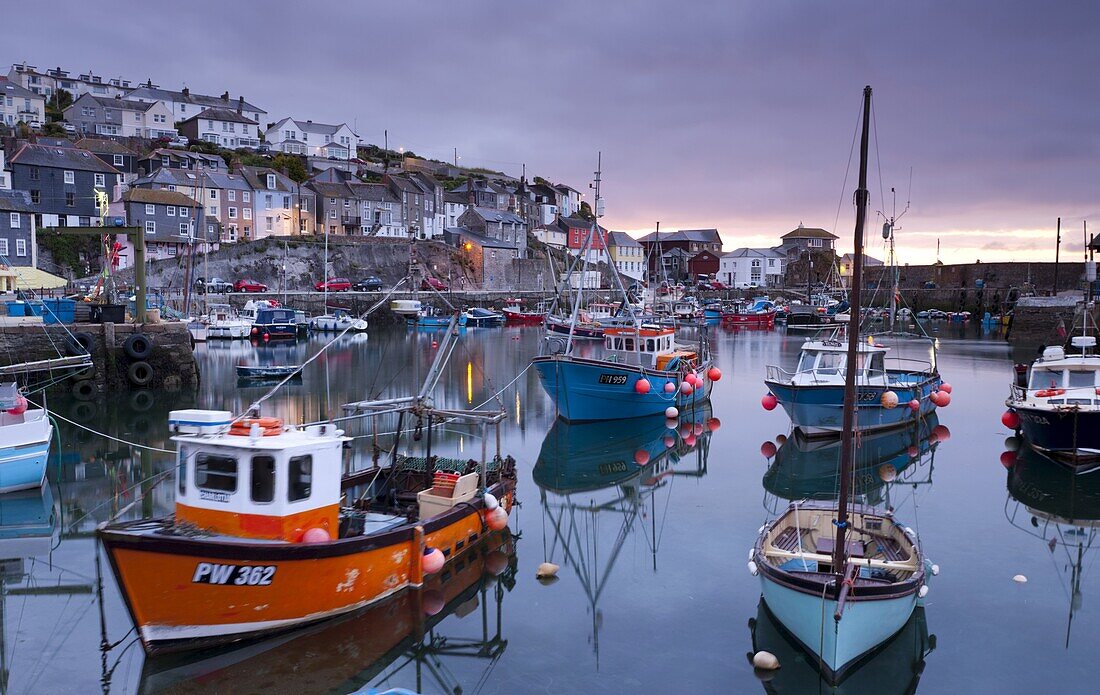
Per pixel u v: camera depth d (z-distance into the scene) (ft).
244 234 271.08
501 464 52.54
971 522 54.90
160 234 233.96
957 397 112.68
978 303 275.18
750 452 77.71
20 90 305.53
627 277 351.46
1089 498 61.00
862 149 35.04
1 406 60.34
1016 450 78.43
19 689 31.78
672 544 50.19
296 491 34.76
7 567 45.57
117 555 31.55
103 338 107.14
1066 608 40.55
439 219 344.49
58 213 224.53
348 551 35.27
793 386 78.89
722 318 289.53
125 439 80.64
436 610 40.32
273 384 121.19
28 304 112.47
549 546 49.90
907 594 33.37
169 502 58.54
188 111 369.09
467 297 277.03
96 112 321.32
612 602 41.32
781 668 34.50
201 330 184.44
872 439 82.89
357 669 34.24
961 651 36.06
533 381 126.21
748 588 43.09
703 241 429.79
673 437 84.48
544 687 32.91
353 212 301.84
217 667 33.68
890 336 182.50
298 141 384.88
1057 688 32.91
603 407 87.71
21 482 59.41
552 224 402.72
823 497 61.21
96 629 37.58
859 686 33.24
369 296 244.22
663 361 94.58
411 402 50.72
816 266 366.43
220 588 32.53
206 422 35.58
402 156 440.04
